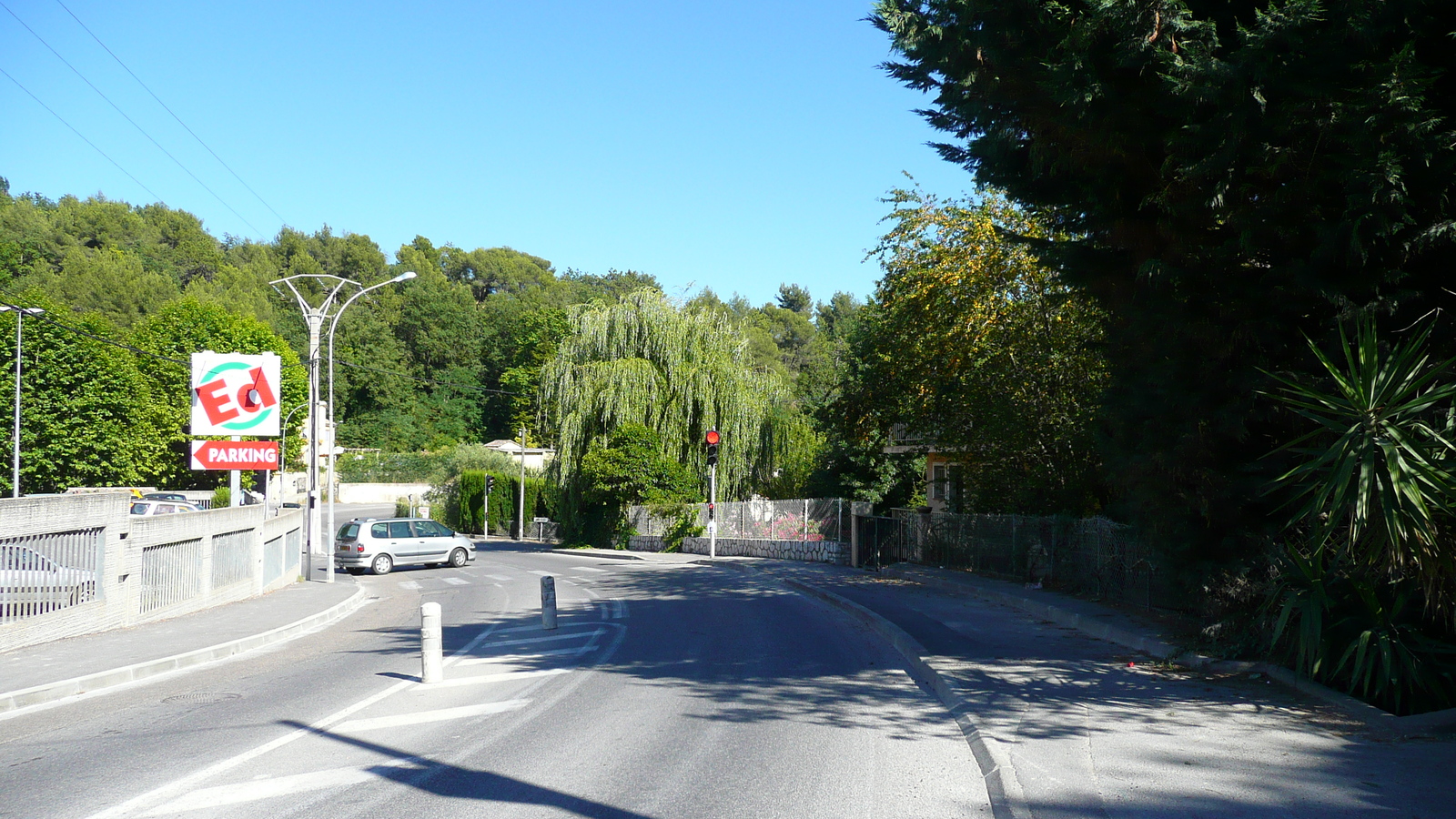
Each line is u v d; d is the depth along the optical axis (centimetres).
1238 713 768
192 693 1026
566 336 4131
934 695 924
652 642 1327
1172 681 918
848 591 1953
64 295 6681
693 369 3831
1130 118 921
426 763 693
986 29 955
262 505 2259
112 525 1502
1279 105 796
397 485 8138
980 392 2081
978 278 1980
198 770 682
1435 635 818
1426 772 598
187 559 1783
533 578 2736
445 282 10150
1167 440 1006
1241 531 991
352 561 3084
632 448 3753
